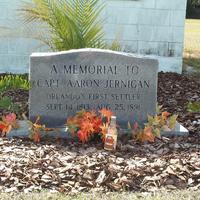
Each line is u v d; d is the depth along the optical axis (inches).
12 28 242.2
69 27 178.5
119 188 107.4
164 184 110.5
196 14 834.2
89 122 136.8
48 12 183.5
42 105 143.6
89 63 142.9
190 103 181.2
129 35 247.0
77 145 134.5
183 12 247.1
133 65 143.9
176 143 137.9
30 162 118.2
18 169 114.4
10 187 106.8
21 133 140.8
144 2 244.8
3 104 172.7
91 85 143.9
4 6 240.2
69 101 144.0
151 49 249.3
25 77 227.1
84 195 102.5
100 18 242.7
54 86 143.1
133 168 116.0
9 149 128.7
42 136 139.9
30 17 203.6
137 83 144.8
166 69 250.8
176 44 249.6
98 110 144.9
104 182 109.7
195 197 102.6
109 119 136.3
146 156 126.9
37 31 238.8
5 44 244.4
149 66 144.4
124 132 142.3
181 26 248.4
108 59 143.1
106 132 133.8
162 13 246.4
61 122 144.6
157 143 137.8
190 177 113.5
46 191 104.8
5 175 111.3
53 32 190.7
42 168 115.2
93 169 115.7
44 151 128.0
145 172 114.6
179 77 237.0
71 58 142.3
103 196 102.1
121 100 145.2
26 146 132.2
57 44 183.0
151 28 247.4
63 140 138.3
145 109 146.2
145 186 109.2
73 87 143.5
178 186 110.0
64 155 125.5
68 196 101.8
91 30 180.1
